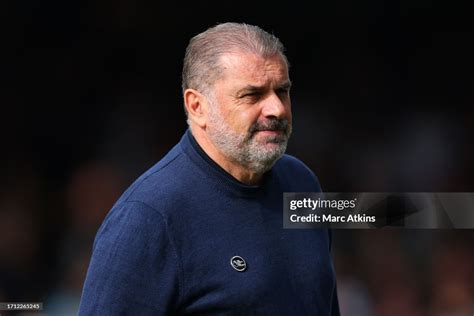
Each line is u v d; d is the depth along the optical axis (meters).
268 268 10.42
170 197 10.30
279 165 11.52
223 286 10.14
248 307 10.18
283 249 10.70
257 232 10.57
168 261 10.08
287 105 10.30
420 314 24.70
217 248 10.27
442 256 25.16
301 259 10.81
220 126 10.21
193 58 10.48
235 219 10.49
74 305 24.06
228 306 10.12
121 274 9.96
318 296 10.85
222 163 10.56
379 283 24.94
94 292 10.05
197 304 10.14
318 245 11.14
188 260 10.12
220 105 10.18
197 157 10.59
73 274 24.77
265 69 10.09
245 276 10.24
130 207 10.30
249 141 10.13
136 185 10.62
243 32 10.34
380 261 25.05
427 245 25.33
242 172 10.58
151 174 10.66
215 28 10.52
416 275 25.12
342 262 24.98
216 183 10.52
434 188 27.92
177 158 10.75
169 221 10.16
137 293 9.94
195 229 10.27
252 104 10.09
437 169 28.14
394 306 24.64
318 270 10.92
